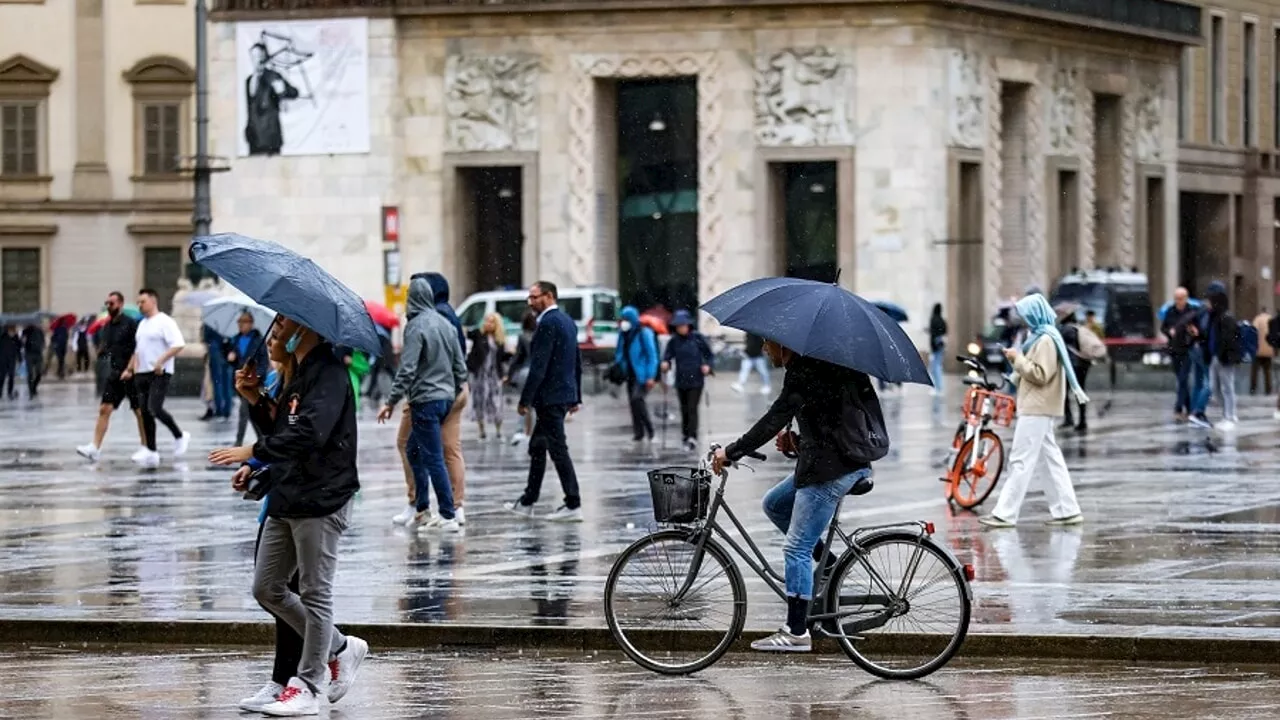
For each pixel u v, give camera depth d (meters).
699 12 100.38
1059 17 106.81
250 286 20.97
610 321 95.94
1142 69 117.88
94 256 122.62
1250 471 47.53
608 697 22.67
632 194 104.00
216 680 23.81
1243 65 137.38
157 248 122.56
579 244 102.56
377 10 103.00
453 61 103.38
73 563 32.12
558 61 102.19
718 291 100.88
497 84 102.81
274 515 21.11
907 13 98.00
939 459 51.12
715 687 23.25
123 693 23.00
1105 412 70.12
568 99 102.19
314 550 21.27
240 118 104.62
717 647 23.88
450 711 21.88
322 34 103.62
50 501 41.78
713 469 23.98
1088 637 24.80
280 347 21.48
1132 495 41.88
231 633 26.23
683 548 24.06
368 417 69.44
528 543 34.56
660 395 85.75
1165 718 21.47
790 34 99.50
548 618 26.58
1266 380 84.56
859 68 98.81
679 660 23.98
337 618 26.62
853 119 99.00
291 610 21.53
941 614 23.72
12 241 122.75
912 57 98.25
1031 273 108.00
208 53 105.00
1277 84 141.88
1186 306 66.81
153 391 51.22
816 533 23.67
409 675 24.02
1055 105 109.50
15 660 25.22
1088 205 113.12
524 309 94.75
